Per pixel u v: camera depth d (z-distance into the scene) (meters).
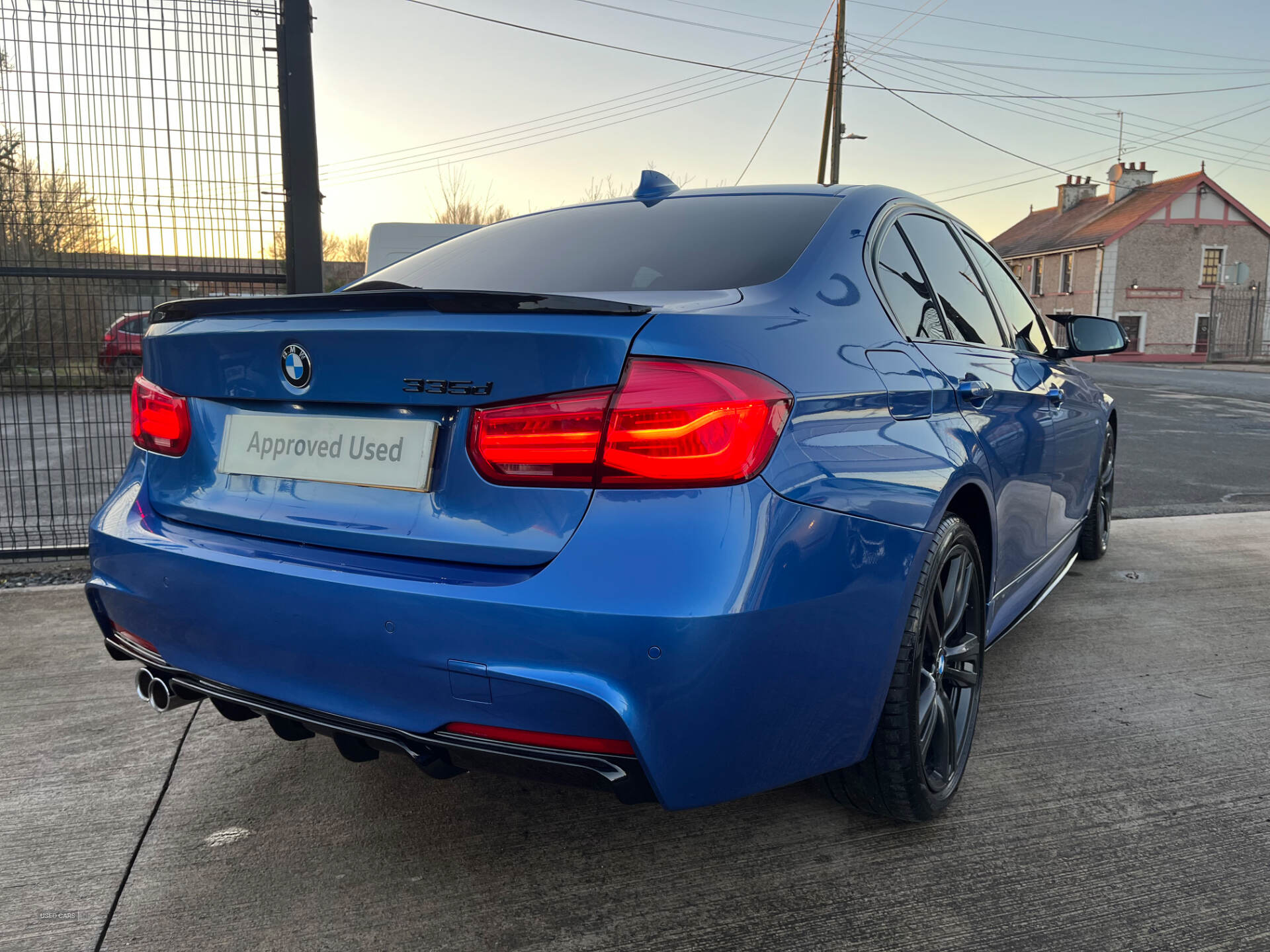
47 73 4.01
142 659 1.87
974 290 2.66
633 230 2.21
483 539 1.45
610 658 1.36
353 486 1.61
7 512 5.49
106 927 1.70
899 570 1.71
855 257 2.03
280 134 4.22
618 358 1.40
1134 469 7.74
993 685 2.89
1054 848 1.96
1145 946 1.65
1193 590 3.99
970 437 2.10
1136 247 38.38
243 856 1.92
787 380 1.53
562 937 1.67
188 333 1.83
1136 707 2.72
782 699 1.50
